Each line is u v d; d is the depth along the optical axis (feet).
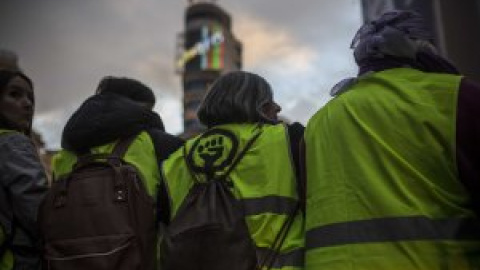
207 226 7.33
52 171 9.43
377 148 6.26
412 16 7.25
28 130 10.29
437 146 5.94
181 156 8.50
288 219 7.39
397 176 6.02
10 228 8.80
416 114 6.15
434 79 6.34
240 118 8.46
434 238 5.64
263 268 7.18
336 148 6.64
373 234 5.91
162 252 7.64
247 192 7.60
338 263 6.00
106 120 8.91
